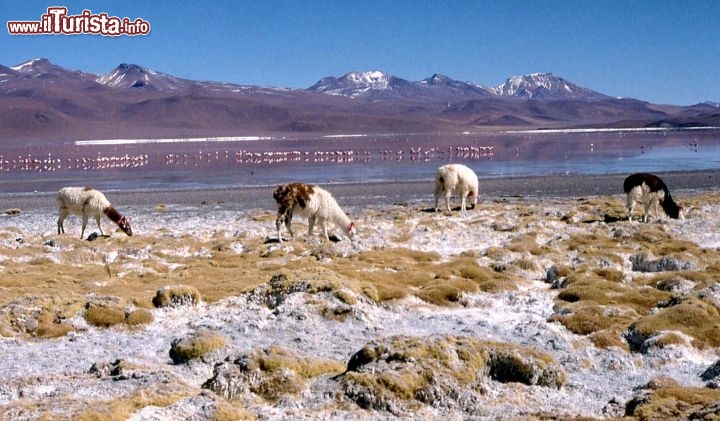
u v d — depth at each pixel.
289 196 27.31
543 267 22.20
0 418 9.11
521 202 42.47
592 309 16.25
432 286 18.41
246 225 33.94
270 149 153.38
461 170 36.62
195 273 21.56
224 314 16.38
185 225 34.88
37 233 32.41
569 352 13.60
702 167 70.12
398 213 36.66
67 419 8.96
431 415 10.12
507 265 21.91
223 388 10.78
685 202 38.59
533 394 10.98
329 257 24.36
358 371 10.84
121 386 10.69
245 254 25.59
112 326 15.57
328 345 13.90
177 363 12.50
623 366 12.84
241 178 66.62
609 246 24.92
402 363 10.89
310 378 11.32
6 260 24.61
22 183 65.62
